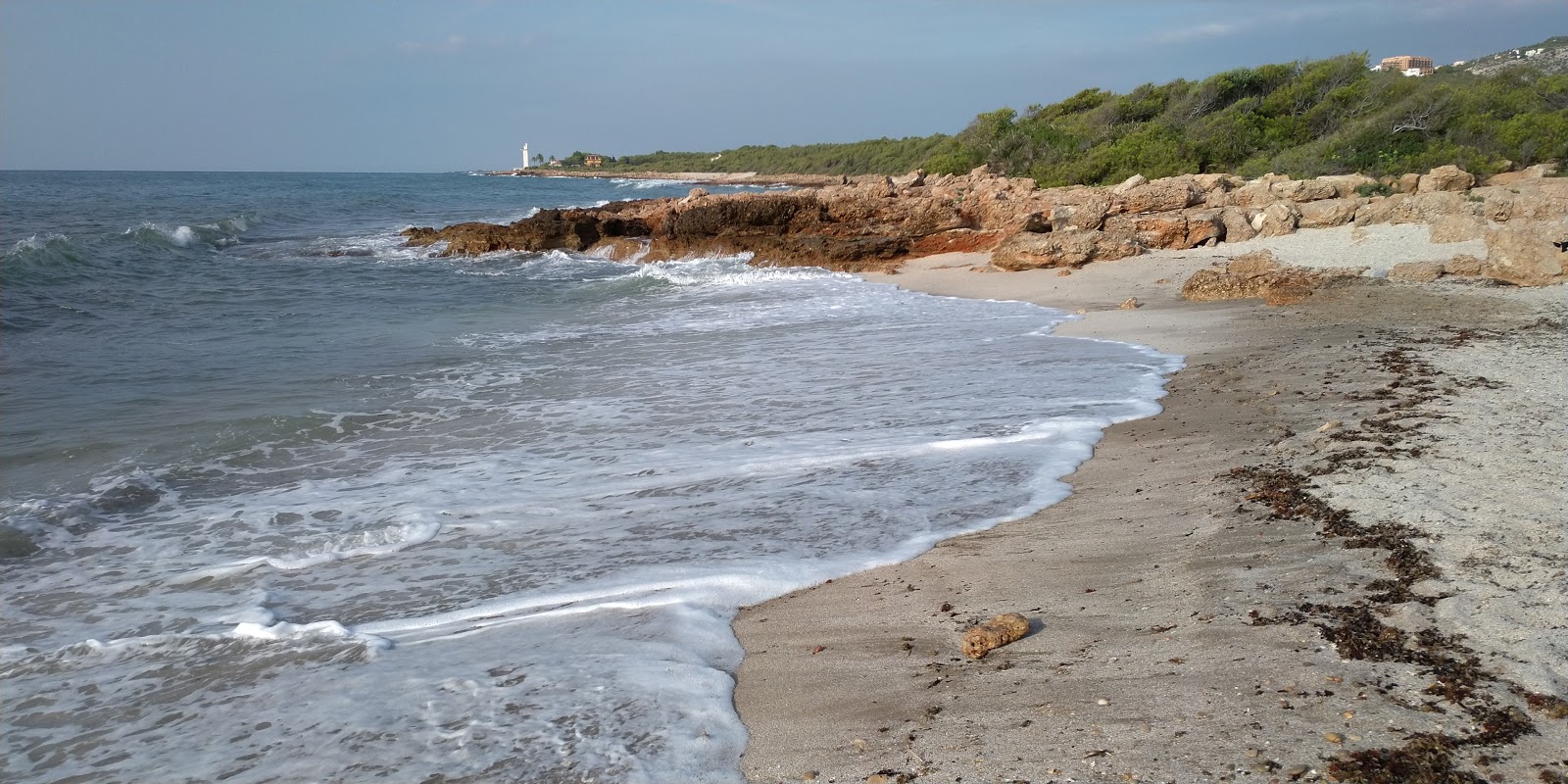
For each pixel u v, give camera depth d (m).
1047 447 8.64
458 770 3.90
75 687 4.78
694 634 5.17
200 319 18.22
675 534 6.77
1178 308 16.98
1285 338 13.32
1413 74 50.31
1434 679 3.95
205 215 48.66
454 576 6.12
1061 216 26.84
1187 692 4.08
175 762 4.08
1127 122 49.81
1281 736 3.66
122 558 6.58
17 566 6.41
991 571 5.88
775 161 138.38
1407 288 16.62
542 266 30.23
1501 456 6.86
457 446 9.32
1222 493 6.93
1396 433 7.82
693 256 30.59
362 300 21.45
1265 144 41.06
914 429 9.42
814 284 23.00
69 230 36.47
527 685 4.62
